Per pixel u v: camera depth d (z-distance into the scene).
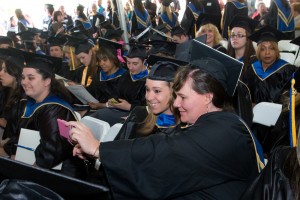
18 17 11.55
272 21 7.65
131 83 4.38
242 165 1.66
